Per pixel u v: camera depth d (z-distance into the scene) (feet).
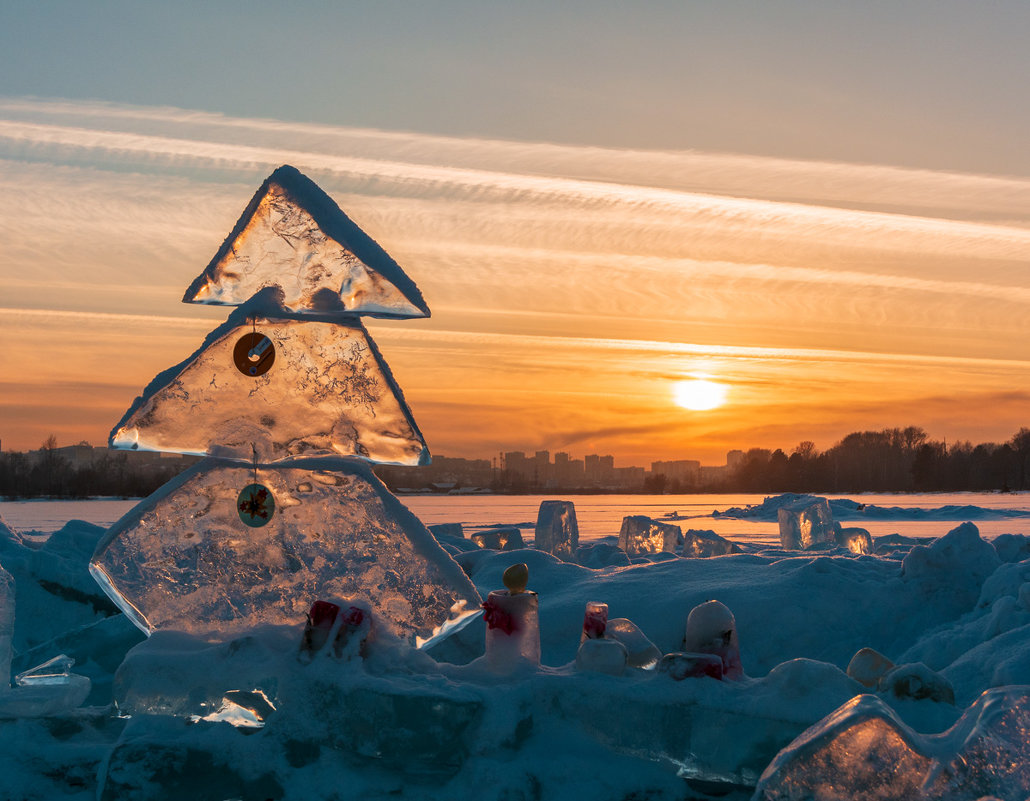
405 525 14.40
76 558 24.29
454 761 12.03
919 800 9.47
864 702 10.06
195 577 15.03
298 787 11.70
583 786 11.50
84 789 12.15
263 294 13.98
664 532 35.73
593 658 13.08
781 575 20.90
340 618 13.34
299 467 14.57
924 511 104.53
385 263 13.97
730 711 11.59
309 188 14.06
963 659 15.88
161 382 14.10
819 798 9.63
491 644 13.43
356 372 14.29
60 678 14.93
